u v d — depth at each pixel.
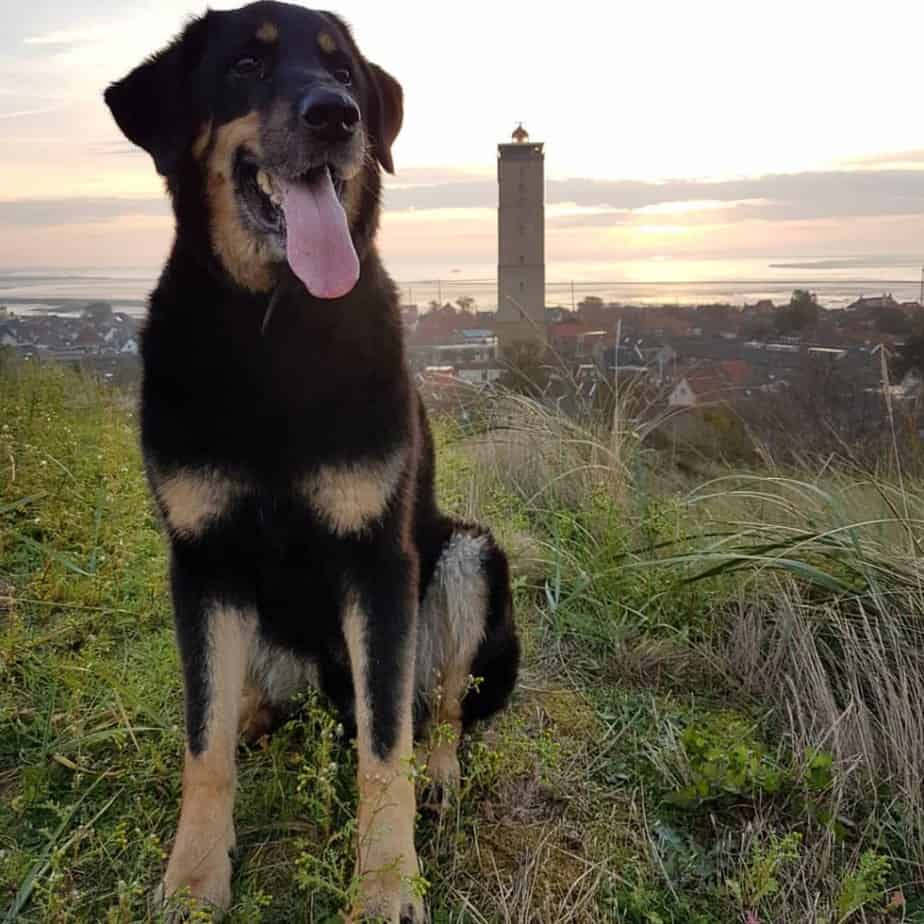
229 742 0.75
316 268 0.79
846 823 0.81
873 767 0.87
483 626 0.91
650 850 0.77
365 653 0.77
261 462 0.76
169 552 0.80
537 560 1.31
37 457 1.44
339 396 0.77
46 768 0.81
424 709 0.93
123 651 1.01
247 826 0.78
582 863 0.76
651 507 1.43
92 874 0.71
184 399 0.77
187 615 0.77
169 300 0.81
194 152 0.84
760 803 0.83
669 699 1.03
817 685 0.97
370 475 0.77
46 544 1.21
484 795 0.83
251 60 0.86
